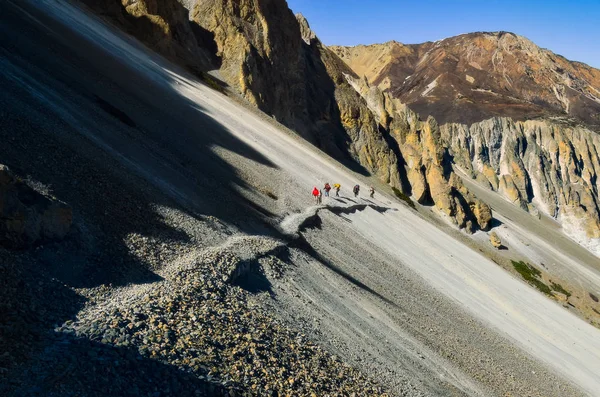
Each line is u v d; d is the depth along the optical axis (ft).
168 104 146.41
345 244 124.47
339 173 221.66
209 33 277.03
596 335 168.86
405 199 306.35
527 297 174.09
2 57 93.40
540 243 352.69
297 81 320.91
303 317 67.00
